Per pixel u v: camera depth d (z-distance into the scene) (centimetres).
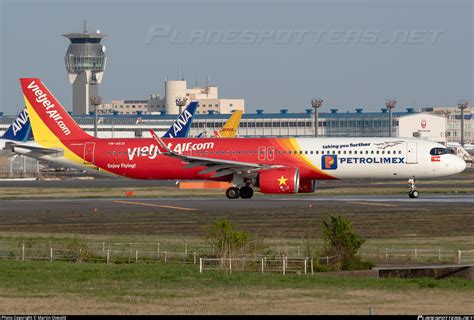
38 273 10988
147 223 17912
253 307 8606
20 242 14762
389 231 16375
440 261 12638
